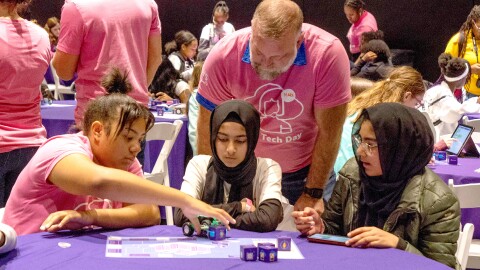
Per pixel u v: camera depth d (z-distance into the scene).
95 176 2.32
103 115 2.48
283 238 2.28
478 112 6.25
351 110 3.87
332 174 3.49
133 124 2.46
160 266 2.06
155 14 4.20
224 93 3.13
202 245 2.32
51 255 2.15
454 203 2.58
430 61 11.97
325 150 3.12
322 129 3.10
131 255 2.17
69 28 3.85
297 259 2.18
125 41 3.97
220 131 2.74
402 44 12.07
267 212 2.61
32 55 3.65
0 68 3.55
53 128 5.20
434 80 11.99
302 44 2.95
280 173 2.83
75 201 2.55
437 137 5.52
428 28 11.88
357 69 8.48
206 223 2.46
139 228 2.54
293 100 3.03
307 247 2.34
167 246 2.29
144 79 4.15
